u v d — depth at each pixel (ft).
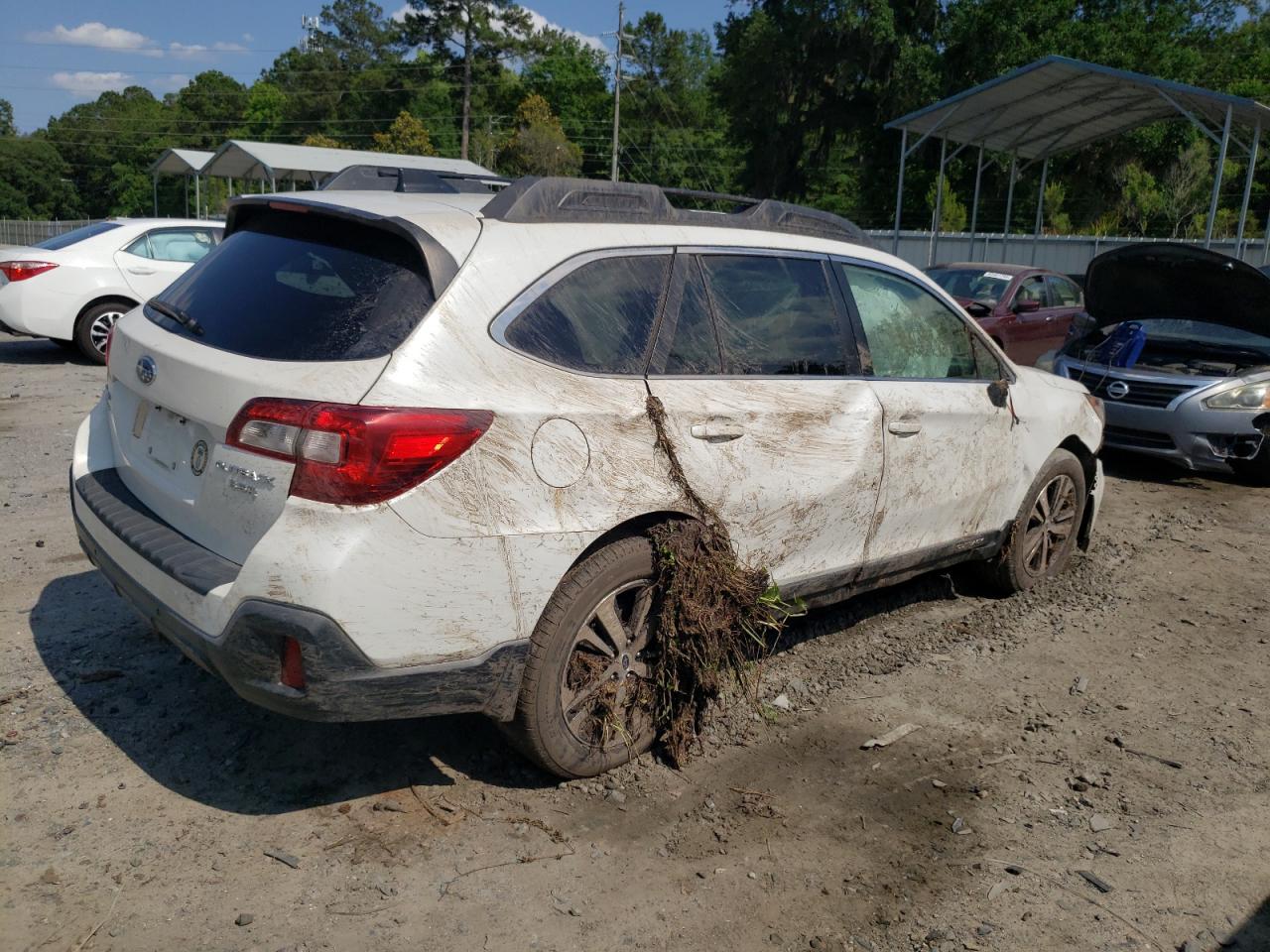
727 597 11.61
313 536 8.82
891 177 172.35
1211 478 28.91
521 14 269.64
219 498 9.48
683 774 11.58
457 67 275.80
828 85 169.99
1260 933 9.38
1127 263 28.17
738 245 12.54
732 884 9.73
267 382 9.23
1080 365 29.43
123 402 11.73
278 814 10.36
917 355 14.75
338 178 13.42
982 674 14.74
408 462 9.02
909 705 13.65
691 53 304.71
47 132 334.85
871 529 13.75
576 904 9.29
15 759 11.07
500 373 9.81
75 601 15.31
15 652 13.55
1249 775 12.17
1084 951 9.05
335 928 8.79
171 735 11.70
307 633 8.79
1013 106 72.33
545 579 10.03
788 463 12.26
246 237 11.35
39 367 37.88
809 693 13.82
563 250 10.72
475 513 9.45
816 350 13.12
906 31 159.94
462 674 9.67
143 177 330.34
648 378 11.11
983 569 17.66
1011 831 10.82
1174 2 156.25
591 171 291.79
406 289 9.70
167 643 14.01
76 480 11.86
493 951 8.65
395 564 9.07
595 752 11.12
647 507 10.77
